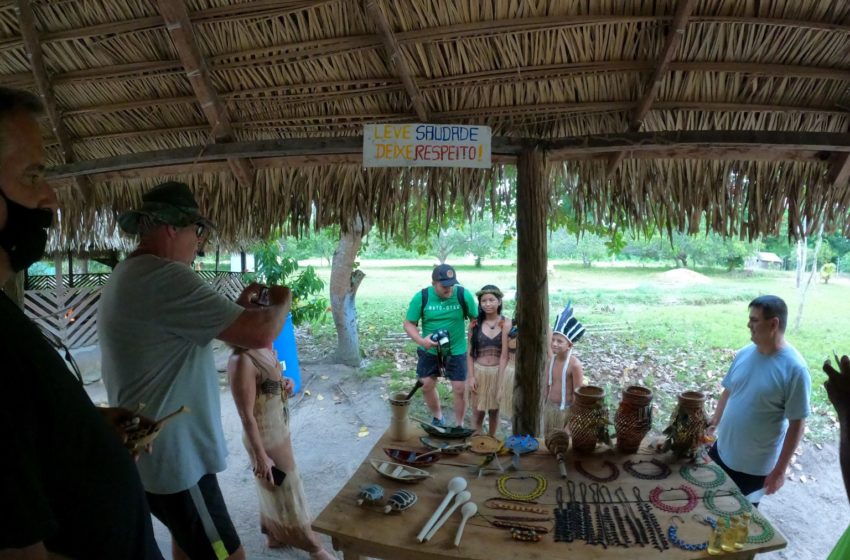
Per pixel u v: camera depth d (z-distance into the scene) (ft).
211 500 6.72
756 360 8.68
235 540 6.97
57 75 8.50
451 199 9.09
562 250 68.49
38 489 2.84
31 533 2.73
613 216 9.07
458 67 7.96
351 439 15.51
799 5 6.97
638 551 5.19
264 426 8.52
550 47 7.67
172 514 6.45
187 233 6.33
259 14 7.57
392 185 9.11
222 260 53.72
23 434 2.85
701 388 20.38
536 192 8.48
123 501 3.66
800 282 34.53
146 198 6.05
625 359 24.30
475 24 7.41
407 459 6.99
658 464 6.96
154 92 8.72
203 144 9.30
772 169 8.58
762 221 8.67
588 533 5.46
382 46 7.75
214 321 5.69
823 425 16.28
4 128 2.99
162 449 6.15
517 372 9.12
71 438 3.24
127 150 9.61
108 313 5.89
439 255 57.06
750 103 7.96
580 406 7.14
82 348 23.44
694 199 8.75
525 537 5.35
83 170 9.48
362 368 22.58
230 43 7.95
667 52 7.22
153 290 5.71
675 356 24.82
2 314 2.97
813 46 7.30
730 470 8.95
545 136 8.54
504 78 7.98
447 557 5.15
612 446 7.36
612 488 6.35
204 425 6.53
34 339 3.11
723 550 5.12
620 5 7.16
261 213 9.57
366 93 8.39
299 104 8.63
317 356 25.12
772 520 11.28
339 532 5.49
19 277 11.03
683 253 62.69
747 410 8.64
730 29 7.24
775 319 8.32
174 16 7.32
